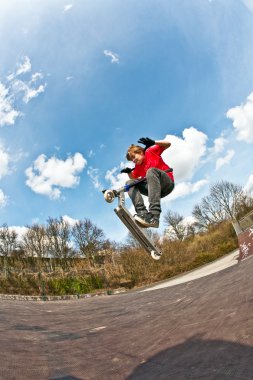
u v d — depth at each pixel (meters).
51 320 5.24
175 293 7.05
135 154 3.50
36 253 37.34
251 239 14.66
